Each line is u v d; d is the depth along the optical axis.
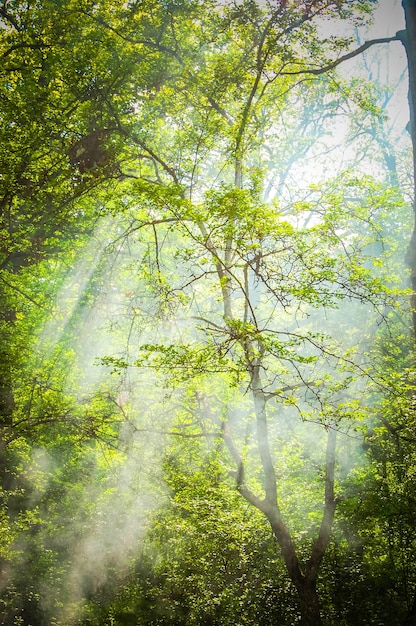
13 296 16.38
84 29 14.93
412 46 9.73
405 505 12.94
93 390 15.02
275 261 10.23
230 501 13.83
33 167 13.62
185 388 12.65
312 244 10.27
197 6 13.75
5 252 15.46
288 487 14.38
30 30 15.11
